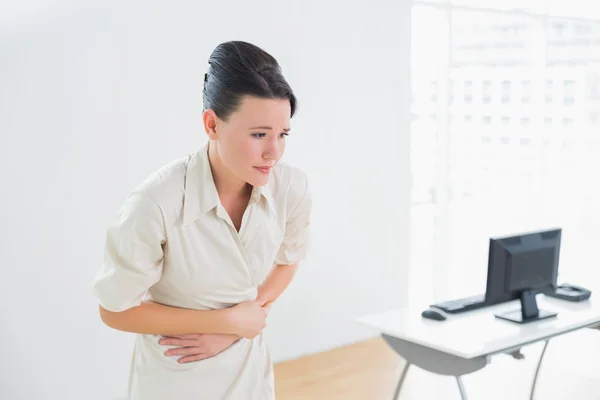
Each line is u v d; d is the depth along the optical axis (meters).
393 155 4.82
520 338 2.76
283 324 4.44
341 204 4.60
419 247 5.09
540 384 4.04
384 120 4.74
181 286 1.63
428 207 5.08
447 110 5.01
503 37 5.24
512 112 5.36
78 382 3.69
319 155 4.45
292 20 4.23
